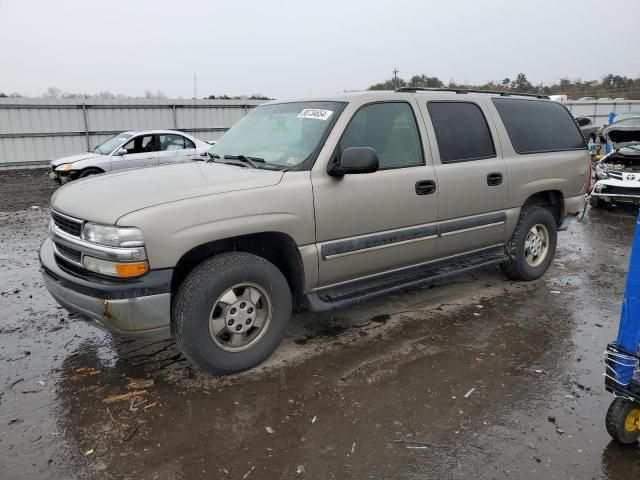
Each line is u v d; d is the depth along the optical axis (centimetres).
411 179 422
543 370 368
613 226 888
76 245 326
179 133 1305
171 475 261
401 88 453
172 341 412
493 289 541
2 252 701
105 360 382
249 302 355
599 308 491
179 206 318
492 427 300
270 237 363
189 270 354
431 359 384
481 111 494
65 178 1200
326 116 400
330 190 376
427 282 453
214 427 300
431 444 284
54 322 451
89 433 294
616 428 278
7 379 354
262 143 421
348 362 378
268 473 262
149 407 320
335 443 286
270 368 369
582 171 579
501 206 502
